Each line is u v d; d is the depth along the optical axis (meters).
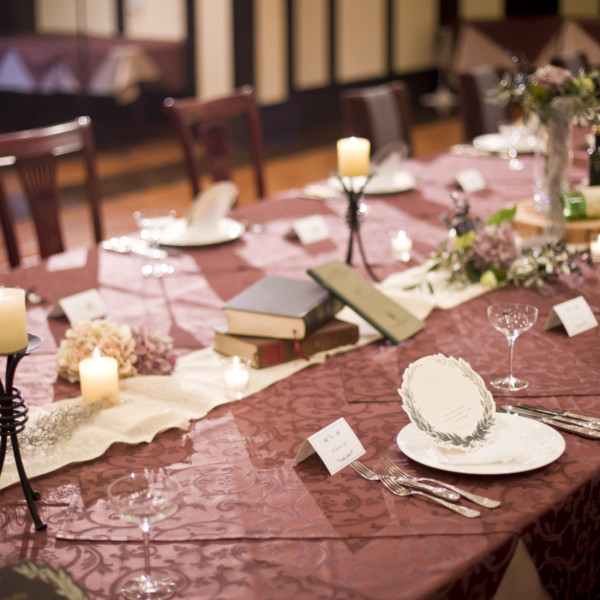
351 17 9.48
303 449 1.48
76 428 1.61
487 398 1.54
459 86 4.35
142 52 7.77
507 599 1.31
